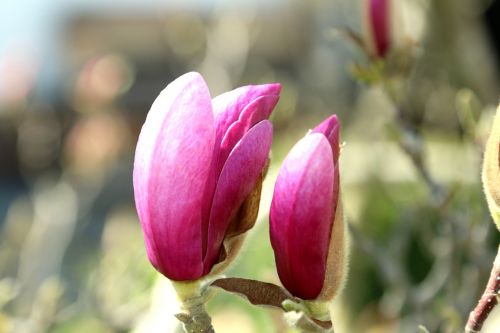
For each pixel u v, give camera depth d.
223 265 0.48
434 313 0.77
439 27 1.11
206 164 0.46
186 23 1.54
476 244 0.73
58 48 2.73
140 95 3.29
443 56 1.13
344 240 0.47
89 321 1.11
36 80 1.72
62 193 1.30
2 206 2.71
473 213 0.73
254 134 0.47
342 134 1.31
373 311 1.12
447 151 1.15
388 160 1.17
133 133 1.79
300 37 2.25
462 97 0.79
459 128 1.19
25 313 1.09
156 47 3.35
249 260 1.04
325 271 0.47
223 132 0.48
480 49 1.14
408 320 0.87
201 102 0.46
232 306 1.07
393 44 0.69
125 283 1.12
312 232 0.46
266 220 0.97
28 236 1.29
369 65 0.69
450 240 0.73
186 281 0.47
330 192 0.46
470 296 0.73
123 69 1.37
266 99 0.48
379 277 1.12
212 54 1.45
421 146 0.71
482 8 1.14
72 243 1.47
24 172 2.40
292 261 0.47
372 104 1.19
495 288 0.47
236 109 0.48
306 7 1.79
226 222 0.47
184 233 0.47
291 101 1.41
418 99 1.14
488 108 0.95
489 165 0.47
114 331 1.02
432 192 0.72
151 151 0.46
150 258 0.48
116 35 3.33
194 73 0.46
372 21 0.68
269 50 2.51
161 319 0.81
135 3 3.30
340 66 1.39
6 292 0.90
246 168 0.47
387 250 0.92
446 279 0.75
